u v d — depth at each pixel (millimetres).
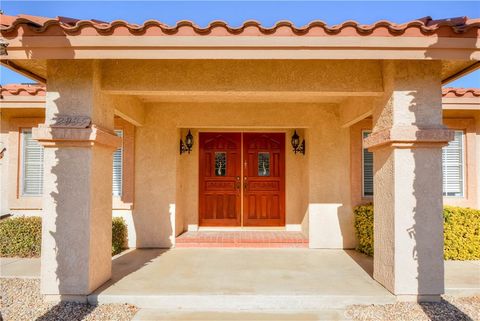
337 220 7812
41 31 4203
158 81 4992
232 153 9203
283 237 8102
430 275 4695
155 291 4875
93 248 4844
